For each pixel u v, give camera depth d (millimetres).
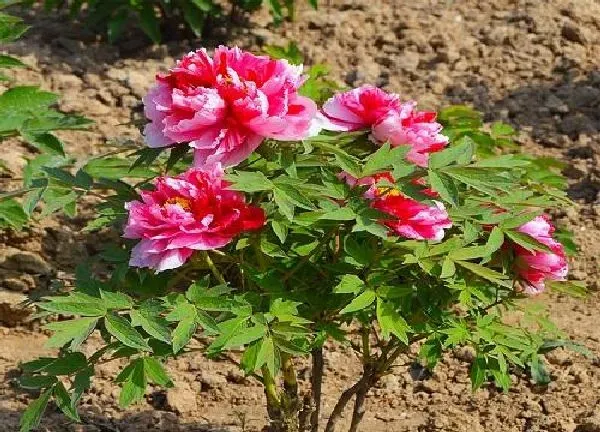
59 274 6207
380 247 3963
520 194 4160
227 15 9062
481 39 8867
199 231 3504
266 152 3779
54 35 8727
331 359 5906
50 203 4062
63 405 3754
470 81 8406
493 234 3896
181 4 8438
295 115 3703
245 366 3695
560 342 4617
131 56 8562
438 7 9297
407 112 3984
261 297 3828
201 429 5324
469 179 3703
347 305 3816
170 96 3762
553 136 7848
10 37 5434
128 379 3697
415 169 3754
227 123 3623
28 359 5707
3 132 5160
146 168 4547
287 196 3602
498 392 5715
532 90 8305
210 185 3572
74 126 5238
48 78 7977
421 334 4320
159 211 3496
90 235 6449
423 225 3736
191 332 3551
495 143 5711
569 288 4539
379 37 8859
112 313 3615
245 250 4109
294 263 4055
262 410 5512
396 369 5828
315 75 5770
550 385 5727
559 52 8711
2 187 6676
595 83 8359
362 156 4062
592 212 7129
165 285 3969
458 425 5461
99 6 8398
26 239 6344
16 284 6125
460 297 3957
